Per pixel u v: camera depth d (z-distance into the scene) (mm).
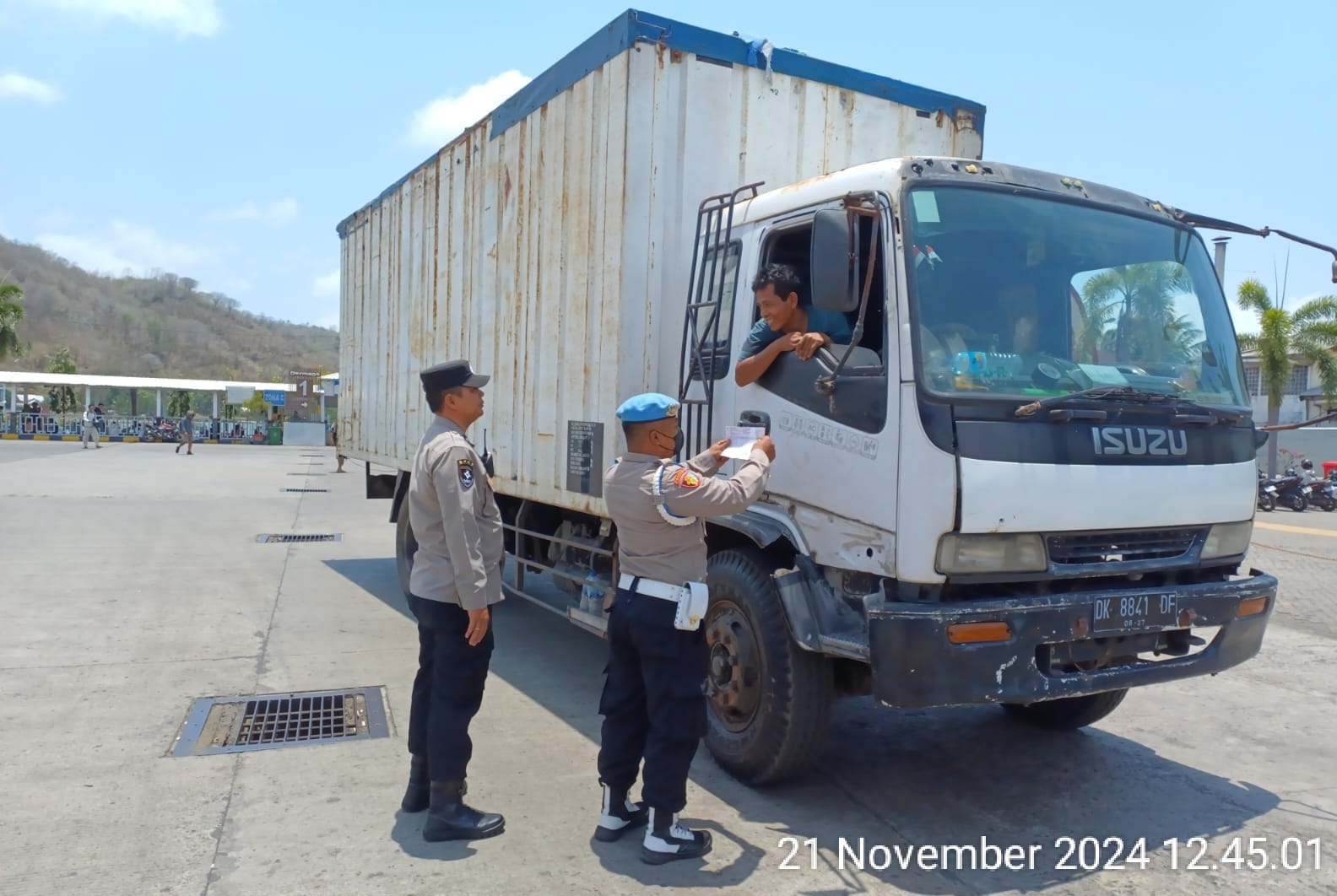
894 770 4848
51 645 6938
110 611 8117
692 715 3730
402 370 9086
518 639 7566
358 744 5031
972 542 3656
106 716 5375
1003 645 3631
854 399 3980
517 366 6633
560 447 5969
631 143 5180
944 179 4020
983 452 3650
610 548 5727
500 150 6945
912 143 5949
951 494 3602
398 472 9922
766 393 4480
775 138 5438
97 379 47906
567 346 5910
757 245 4664
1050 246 4184
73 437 45062
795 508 4301
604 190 5477
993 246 4039
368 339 10242
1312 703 6199
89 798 4250
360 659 6711
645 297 5164
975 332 3861
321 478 24594
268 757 4828
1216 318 4672
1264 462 27594
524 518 6891
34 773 4531
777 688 4238
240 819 4062
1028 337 4000
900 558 3721
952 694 3561
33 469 24797
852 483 3973
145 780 4480
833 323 4336
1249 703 6180
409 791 4156
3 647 6836
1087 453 3865
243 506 17125
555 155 6090
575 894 3480
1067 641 3752
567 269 5922
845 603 4086
